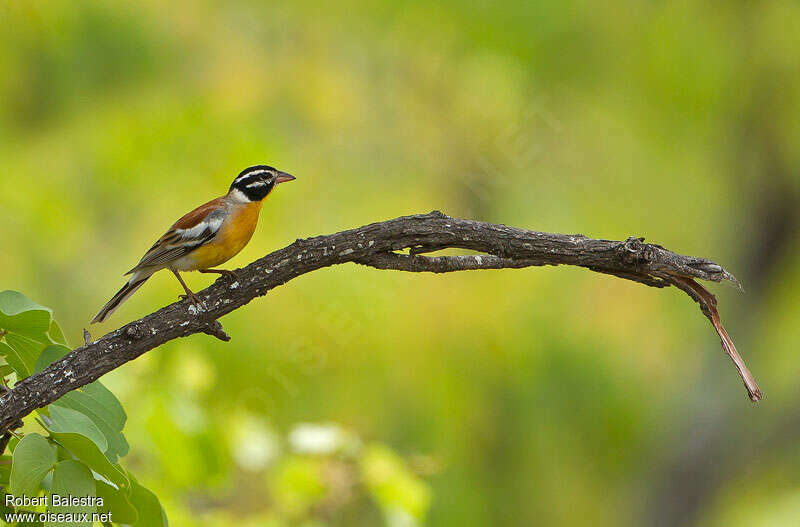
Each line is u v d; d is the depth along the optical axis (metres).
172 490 8.09
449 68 13.97
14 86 14.00
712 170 15.50
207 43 14.70
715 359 17.03
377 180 13.92
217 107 14.22
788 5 13.52
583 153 14.25
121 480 4.32
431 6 13.85
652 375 15.10
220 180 13.78
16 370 4.79
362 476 8.03
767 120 14.53
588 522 14.15
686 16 13.85
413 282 12.59
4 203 13.92
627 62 14.03
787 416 17.12
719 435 16.97
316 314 11.84
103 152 14.01
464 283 12.83
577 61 13.86
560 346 13.25
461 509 12.33
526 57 13.63
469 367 12.70
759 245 16.38
